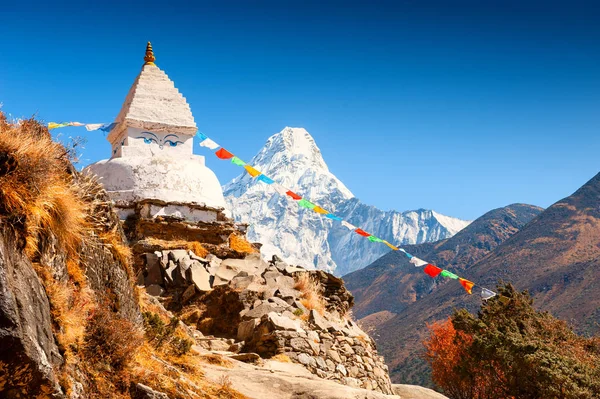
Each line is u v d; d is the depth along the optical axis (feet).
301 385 52.85
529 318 138.21
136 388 37.65
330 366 70.49
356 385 70.54
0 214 30.63
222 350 70.38
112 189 104.12
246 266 88.33
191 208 104.12
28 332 29.25
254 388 51.26
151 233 99.76
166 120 113.50
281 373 59.00
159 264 86.63
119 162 106.01
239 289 80.79
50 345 31.89
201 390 44.09
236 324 76.69
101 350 37.52
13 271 29.99
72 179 39.93
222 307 79.77
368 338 79.92
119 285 45.34
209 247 92.89
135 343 39.91
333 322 78.13
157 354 47.01
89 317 37.88
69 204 36.55
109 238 45.80
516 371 100.37
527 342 103.35
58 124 87.86
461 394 132.87
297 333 70.49
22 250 31.60
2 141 32.07
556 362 96.58
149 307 70.13
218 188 110.22
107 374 36.83
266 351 69.31
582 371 96.68
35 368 28.99
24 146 32.78
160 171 104.78
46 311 32.30
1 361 28.27
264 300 78.23
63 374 32.30
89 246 41.39
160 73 117.39
